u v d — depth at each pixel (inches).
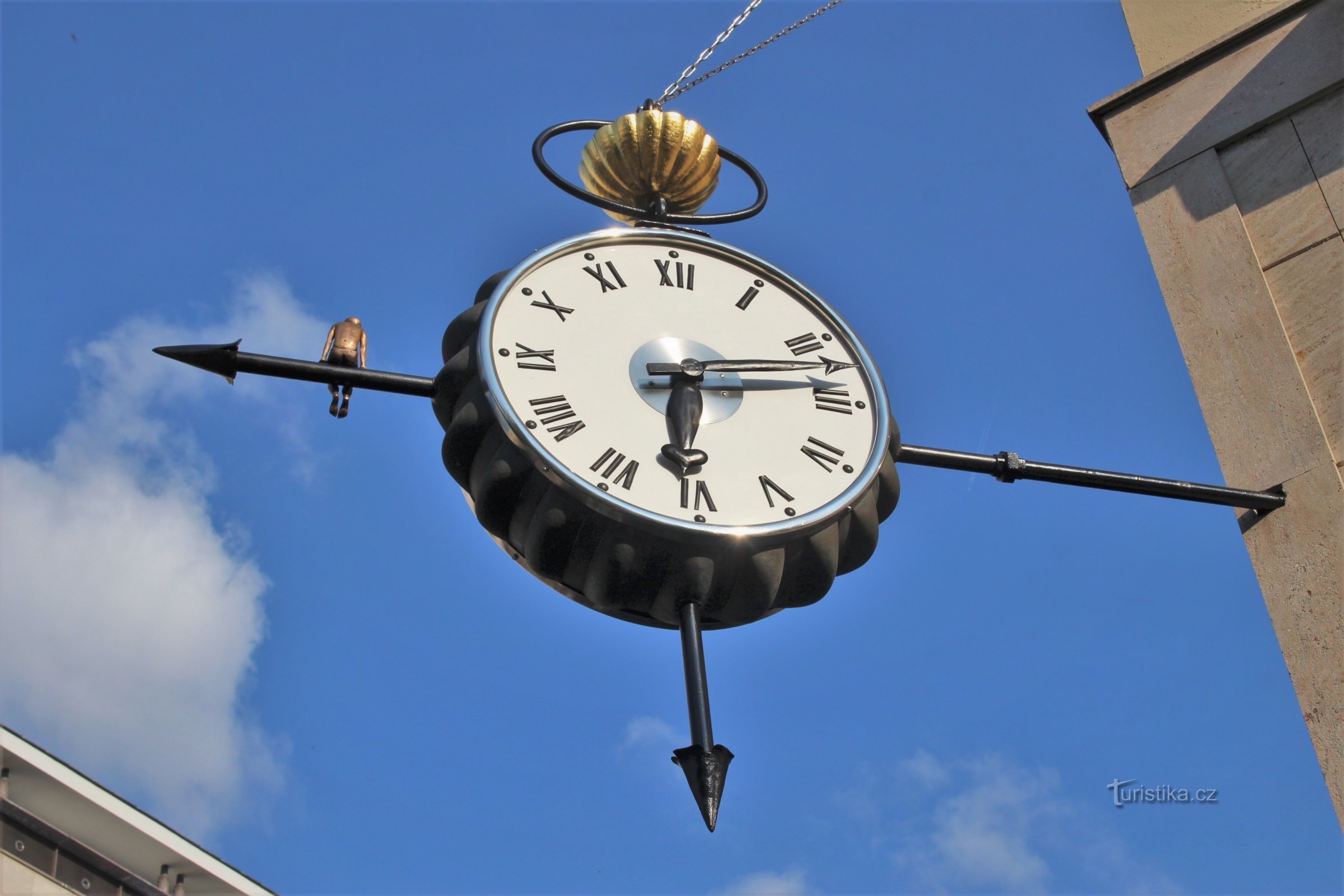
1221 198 320.8
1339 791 252.7
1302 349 297.1
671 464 239.6
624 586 230.7
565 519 230.8
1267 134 323.0
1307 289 302.0
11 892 587.5
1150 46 352.5
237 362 246.8
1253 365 300.2
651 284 269.6
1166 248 322.7
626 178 313.7
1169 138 335.0
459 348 260.1
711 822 207.0
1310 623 270.1
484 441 240.5
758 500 237.6
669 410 246.4
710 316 267.6
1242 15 343.6
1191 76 339.6
